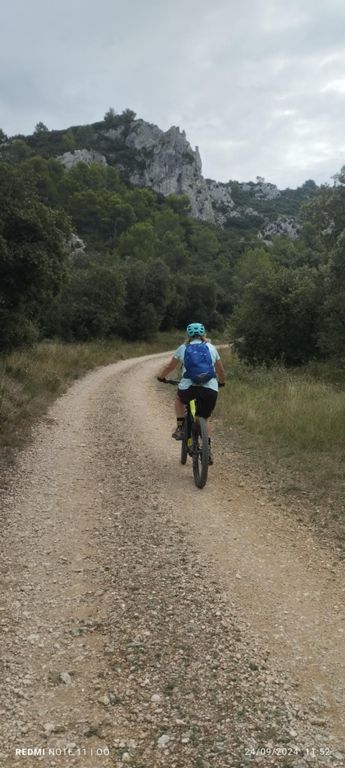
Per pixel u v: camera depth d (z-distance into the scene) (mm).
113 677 2844
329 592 3736
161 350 42438
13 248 17203
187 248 117562
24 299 19047
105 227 115000
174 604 3559
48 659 3002
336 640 3176
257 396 11375
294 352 22500
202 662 2953
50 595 3721
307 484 6043
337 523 4934
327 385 13602
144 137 165625
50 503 5641
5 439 7988
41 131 168625
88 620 3402
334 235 18578
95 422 10312
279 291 22250
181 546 4484
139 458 7504
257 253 97438
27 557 4336
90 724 2504
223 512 5301
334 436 7688
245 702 2637
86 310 36781
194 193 159500
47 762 2275
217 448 7930
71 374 18047
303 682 2799
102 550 4457
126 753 2324
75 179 125875
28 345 20062
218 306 78375
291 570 4059
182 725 2488
